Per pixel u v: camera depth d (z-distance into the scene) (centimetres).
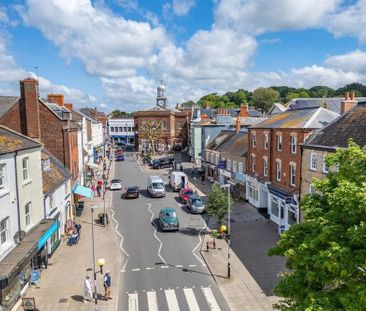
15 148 1831
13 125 2902
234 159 4291
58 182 2648
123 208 3703
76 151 3778
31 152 2080
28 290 1900
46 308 1730
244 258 2345
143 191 4544
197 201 3538
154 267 2230
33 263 2067
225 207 2758
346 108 2928
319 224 1080
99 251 2488
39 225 2153
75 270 2167
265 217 3300
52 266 2222
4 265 1578
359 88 12125
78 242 2662
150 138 8850
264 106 13912
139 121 9506
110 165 6850
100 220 3206
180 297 1855
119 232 2927
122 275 2122
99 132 8475
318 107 2934
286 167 2961
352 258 953
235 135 4841
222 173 4581
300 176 2661
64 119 3206
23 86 2862
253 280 2030
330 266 942
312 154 2495
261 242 2645
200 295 1873
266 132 3350
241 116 6950
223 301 1811
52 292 1888
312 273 1016
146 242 2683
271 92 14162
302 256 1074
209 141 6019
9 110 2894
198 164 6969
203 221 3219
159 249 2538
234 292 1900
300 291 1110
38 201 2189
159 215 3203
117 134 12431
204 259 2342
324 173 2331
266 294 1867
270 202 3228
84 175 4606
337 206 1065
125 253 2466
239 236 2789
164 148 9431
